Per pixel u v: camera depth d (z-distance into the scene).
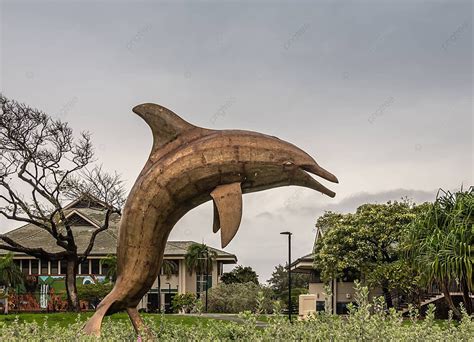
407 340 6.77
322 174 8.24
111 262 45.50
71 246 29.94
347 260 37.31
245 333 7.41
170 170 7.92
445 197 18.23
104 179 29.41
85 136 30.92
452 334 7.28
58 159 28.36
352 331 6.80
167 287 50.81
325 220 40.78
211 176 7.91
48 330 8.55
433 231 18.14
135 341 7.85
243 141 8.02
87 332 7.79
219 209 7.89
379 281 35.19
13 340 7.09
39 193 28.58
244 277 59.94
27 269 48.25
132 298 8.12
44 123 28.02
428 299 30.00
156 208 7.97
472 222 17.30
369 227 37.28
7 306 41.34
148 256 8.05
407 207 37.91
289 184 8.29
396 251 34.66
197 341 7.20
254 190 8.29
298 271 50.38
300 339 7.06
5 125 27.20
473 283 17.05
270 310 39.72
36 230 50.09
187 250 51.91
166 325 8.88
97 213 50.62
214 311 45.06
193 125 8.16
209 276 52.12
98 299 44.12
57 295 44.88
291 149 8.16
